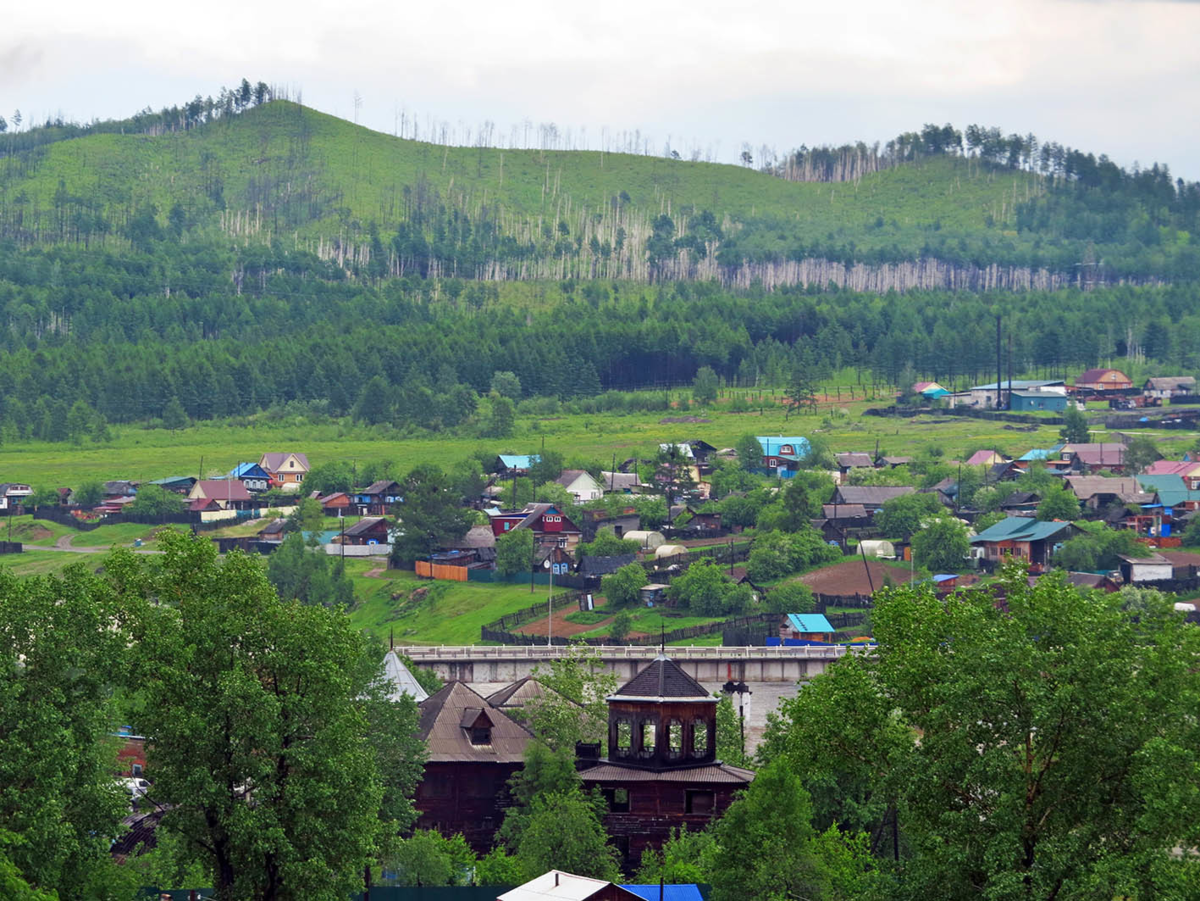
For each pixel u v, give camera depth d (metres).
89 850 151.88
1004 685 145.25
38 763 146.75
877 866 179.75
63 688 156.75
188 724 156.38
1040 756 146.12
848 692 160.38
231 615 164.25
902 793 151.75
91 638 159.38
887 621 166.88
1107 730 142.00
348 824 161.62
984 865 141.88
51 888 145.75
